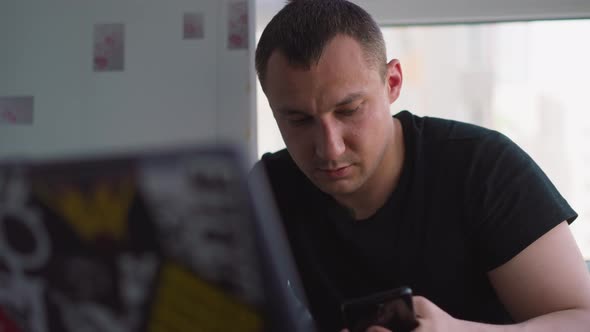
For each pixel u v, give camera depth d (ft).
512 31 4.84
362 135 2.60
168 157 0.93
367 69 2.55
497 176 2.86
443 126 3.22
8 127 4.54
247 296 0.93
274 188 3.32
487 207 2.81
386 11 4.82
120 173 0.94
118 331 0.95
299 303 1.62
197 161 0.93
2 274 0.99
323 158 2.61
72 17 4.48
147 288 0.94
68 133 4.49
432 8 4.79
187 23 4.38
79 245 0.95
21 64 4.53
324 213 3.15
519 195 2.76
